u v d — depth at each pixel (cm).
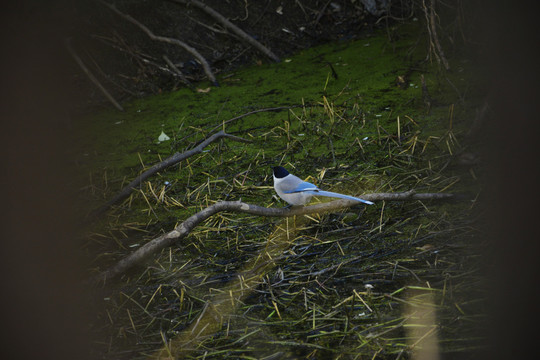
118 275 837
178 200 1038
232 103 1445
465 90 1288
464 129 1134
